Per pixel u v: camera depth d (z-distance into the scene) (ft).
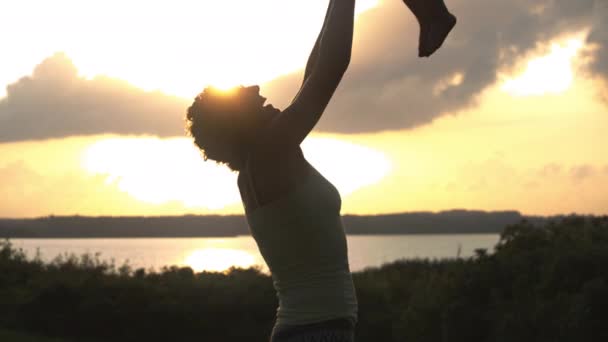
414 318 50.72
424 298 52.26
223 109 9.15
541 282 44.55
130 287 58.70
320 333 8.68
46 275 64.49
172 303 56.80
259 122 9.16
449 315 47.26
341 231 9.08
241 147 9.23
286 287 9.05
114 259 74.79
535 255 46.85
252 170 9.02
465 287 48.03
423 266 77.20
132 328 56.59
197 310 56.80
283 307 9.08
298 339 8.75
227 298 57.21
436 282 53.88
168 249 197.16
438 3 9.36
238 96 9.21
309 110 8.73
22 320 58.49
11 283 66.23
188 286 59.31
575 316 40.24
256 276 62.18
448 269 53.52
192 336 56.65
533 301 43.57
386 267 80.18
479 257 49.21
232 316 56.85
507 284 46.80
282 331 8.92
